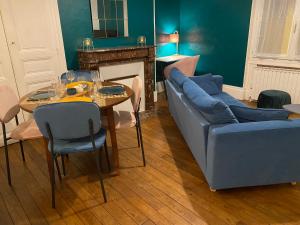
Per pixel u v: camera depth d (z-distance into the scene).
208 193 1.95
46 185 2.12
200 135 1.91
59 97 2.02
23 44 2.74
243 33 4.02
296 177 1.88
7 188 2.08
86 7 3.20
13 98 2.17
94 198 1.93
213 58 4.63
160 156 2.53
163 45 4.80
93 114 1.62
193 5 4.66
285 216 1.70
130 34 3.81
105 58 3.25
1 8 2.50
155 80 4.38
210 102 1.72
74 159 2.53
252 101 4.21
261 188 2.00
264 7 3.68
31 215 1.77
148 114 3.78
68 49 3.17
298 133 1.69
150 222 1.67
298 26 3.44
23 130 2.04
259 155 1.75
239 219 1.68
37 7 2.76
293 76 3.59
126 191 2.00
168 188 2.02
